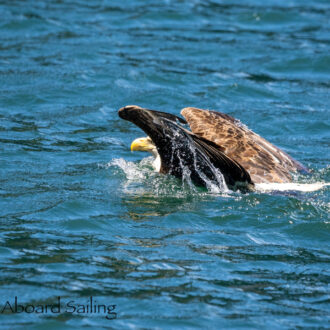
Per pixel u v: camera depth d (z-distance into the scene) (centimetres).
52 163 3372
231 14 6169
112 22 5806
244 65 5028
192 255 2433
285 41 5531
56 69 4738
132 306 2091
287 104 4391
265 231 2666
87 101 4306
